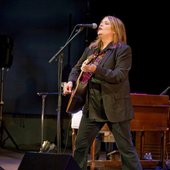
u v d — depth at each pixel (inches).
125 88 211.0
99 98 209.8
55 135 447.8
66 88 222.8
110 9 442.9
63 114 443.8
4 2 449.1
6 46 425.4
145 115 293.6
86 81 212.8
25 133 452.1
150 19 440.1
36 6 448.5
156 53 440.1
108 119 206.5
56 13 447.5
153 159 329.7
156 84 441.7
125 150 211.2
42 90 449.1
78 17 445.4
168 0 436.8
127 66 208.4
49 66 449.1
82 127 215.5
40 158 179.3
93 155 297.9
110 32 216.7
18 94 450.6
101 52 215.5
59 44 447.5
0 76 445.4
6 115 450.0
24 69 452.1
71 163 177.5
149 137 331.3
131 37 443.2
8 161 362.0
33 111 449.7
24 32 450.6
